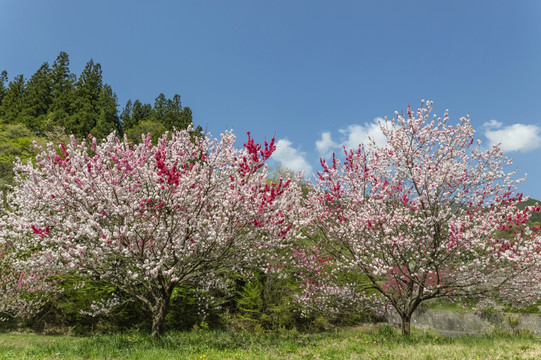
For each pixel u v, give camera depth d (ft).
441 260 29.04
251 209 25.39
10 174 86.38
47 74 221.66
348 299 35.86
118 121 198.18
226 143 26.66
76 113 179.01
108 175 24.18
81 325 45.83
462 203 31.42
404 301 32.37
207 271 28.45
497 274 29.45
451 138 32.58
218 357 21.47
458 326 51.29
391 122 32.89
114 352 22.95
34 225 22.41
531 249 26.37
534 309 49.49
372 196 31.45
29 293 45.19
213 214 27.81
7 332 44.11
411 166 31.19
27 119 166.40
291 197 31.17
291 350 24.49
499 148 31.17
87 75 215.72
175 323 46.80
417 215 31.68
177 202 24.67
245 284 52.39
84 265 23.47
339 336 34.22
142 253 24.14
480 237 28.48
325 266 38.52
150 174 25.20
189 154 29.37
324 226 35.83
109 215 24.00
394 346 25.25
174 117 181.06
